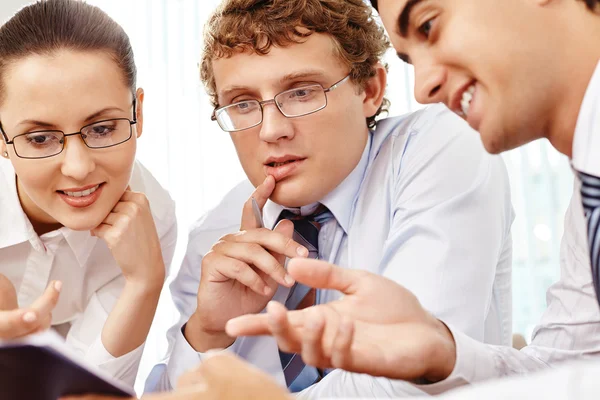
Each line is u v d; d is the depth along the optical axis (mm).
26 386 465
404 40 779
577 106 700
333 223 1294
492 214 1168
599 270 621
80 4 1195
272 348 1266
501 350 893
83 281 1510
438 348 722
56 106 1125
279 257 1270
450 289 1073
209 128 3264
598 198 628
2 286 1154
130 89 1230
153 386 1327
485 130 738
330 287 702
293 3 1148
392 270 1137
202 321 1271
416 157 1250
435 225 1127
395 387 912
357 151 1247
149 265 1298
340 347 622
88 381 466
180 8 3320
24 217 1380
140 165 1609
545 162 3113
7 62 1134
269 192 1211
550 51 690
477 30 706
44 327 935
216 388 475
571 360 1005
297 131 1170
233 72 1175
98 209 1228
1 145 1247
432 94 764
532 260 3088
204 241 1479
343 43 1197
